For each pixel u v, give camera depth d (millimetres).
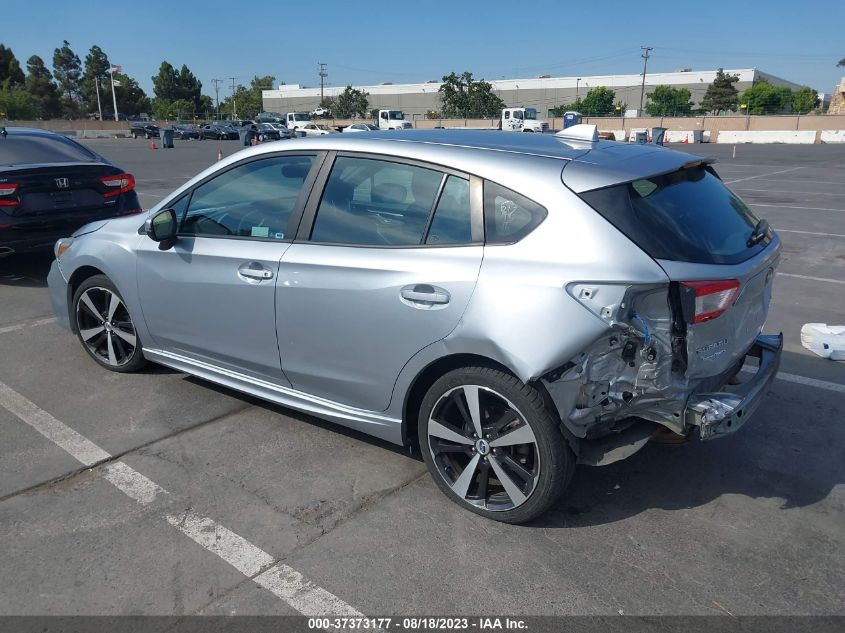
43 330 5863
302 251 3477
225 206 3908
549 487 2922
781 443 3928
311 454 3770
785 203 13828
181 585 2738
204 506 3275
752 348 3520
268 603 2646
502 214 2969
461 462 3312
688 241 2844
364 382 3371
